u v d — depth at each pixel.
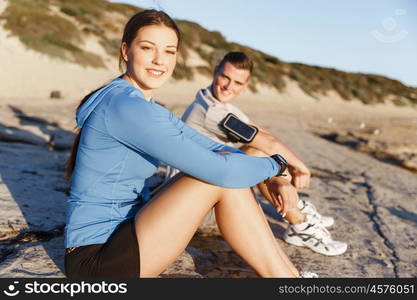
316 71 43.62
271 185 2.39
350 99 39.75
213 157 1.84
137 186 2.00
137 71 1.99
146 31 1.94
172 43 1.98
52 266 2.34
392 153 10.26
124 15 28.62
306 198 4.71
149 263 1.91
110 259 1.85
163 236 1.91
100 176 1.90
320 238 3.08
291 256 2.99
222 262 2.82
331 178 6.34
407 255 3.28
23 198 3.41
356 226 3.91
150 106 1.79
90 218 1.91
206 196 1.97
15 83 13.81
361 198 5.14
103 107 1.81
